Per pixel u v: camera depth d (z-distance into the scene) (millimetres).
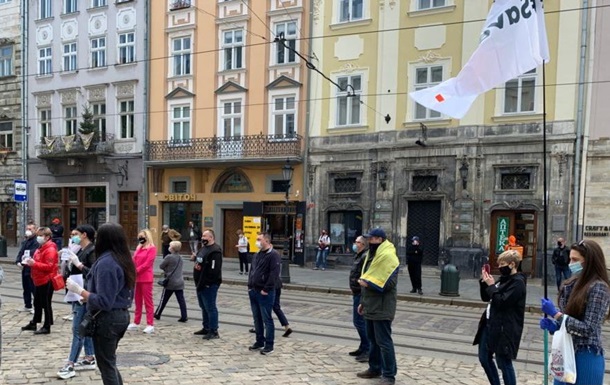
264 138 20922
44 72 26984
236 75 21812
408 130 18109
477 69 6215
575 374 3688
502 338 4816
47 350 6703
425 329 9023
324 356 6832
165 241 17875
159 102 23672
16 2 27531
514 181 16609
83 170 25438
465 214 17031
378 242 5824
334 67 19672
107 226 4402
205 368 6098
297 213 20188
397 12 18391
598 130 15359
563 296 4066
